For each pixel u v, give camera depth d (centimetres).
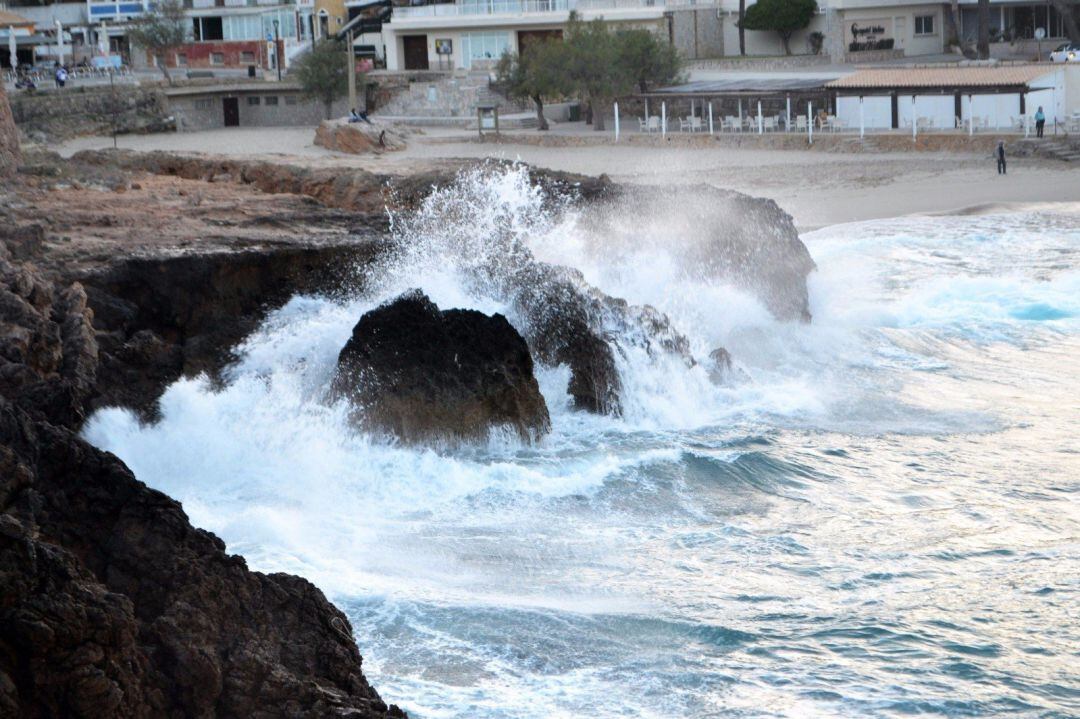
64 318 3706
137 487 1994
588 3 14188
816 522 3272
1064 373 4741
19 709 1650
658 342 4356
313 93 13762
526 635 2558
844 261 6694
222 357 4003
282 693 1878
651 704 2364
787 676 2488
